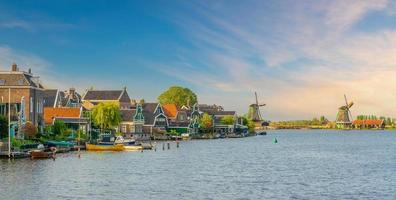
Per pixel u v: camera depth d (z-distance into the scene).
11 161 89.44
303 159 112.88
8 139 96.19
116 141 134.12
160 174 78.81
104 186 65.19
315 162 104.81
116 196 58.44
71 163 90.00
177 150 136.00
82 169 81.81
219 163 99.62
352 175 80.94
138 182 69.38
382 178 77.19
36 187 62.75
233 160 107.50
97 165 88.62
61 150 113.50
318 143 199.38
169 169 86.19
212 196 59.53
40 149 100.69
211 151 135.25
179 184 68.31
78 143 123.62
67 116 144.88
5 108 120.00
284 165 97.50
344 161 107.94
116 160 99.56
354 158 116.88
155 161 100.31
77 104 183.12
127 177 74.19
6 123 102.38
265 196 60.09
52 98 160.12
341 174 82.44
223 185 68.12
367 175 81.00
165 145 157.12
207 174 80.06
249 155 123.38
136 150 129.25
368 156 123.56
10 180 67.56
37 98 125.88
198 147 153.00
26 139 111.19
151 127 199.62
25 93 120.19
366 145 182.12
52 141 117.25
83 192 60.31
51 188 62.38
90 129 147.25
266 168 91.12
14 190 60.34
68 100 174.25
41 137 118.75
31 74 126.50
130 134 181.88
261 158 114.50
